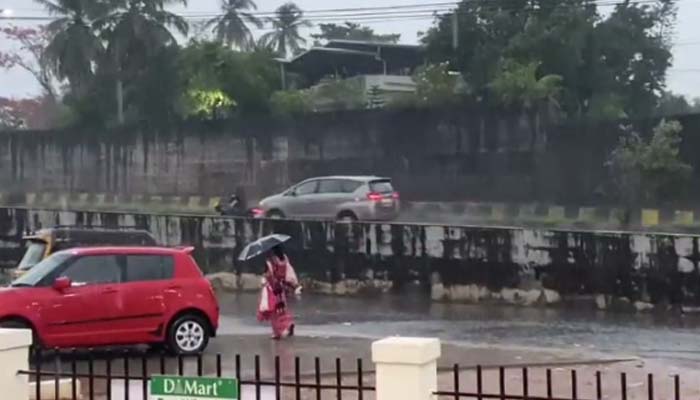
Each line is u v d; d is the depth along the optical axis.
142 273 17.44
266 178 53.69
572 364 16.61
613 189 44.72
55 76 66.12
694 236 24.22
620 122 45.34
